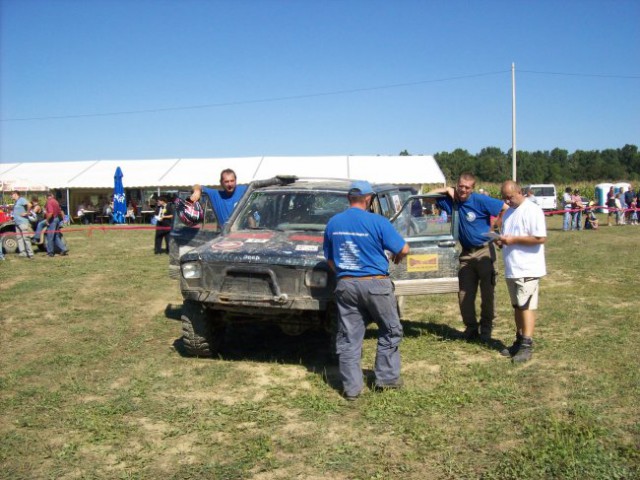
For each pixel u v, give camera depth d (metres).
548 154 137.12
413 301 9.13
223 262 5.63
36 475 3.75
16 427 4.49
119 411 4.73
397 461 3.85
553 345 6.41
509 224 5.83
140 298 9.61
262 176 36.06
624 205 27.42
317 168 37.03
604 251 15.46
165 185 35.41
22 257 15.63
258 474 3.73
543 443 4.02
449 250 6.56
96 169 38.44
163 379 5.48
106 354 6.37
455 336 6.94
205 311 5.93
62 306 8.95
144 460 3.93
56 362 6.09
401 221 6.56
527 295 5.79
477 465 3.79
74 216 36.44
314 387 5.23
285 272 5.48
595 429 4.19
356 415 4.62
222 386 5.31
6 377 5.59
